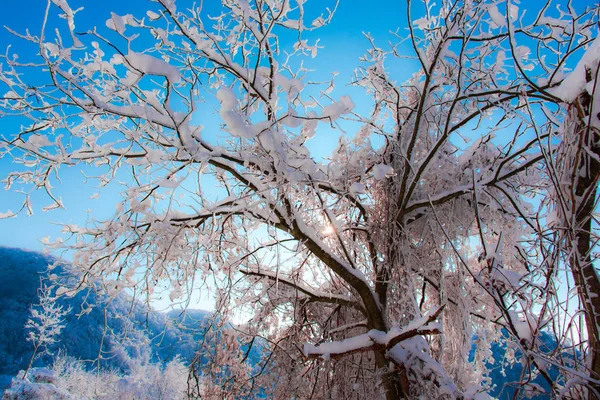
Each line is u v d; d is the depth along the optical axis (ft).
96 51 11.89
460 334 16.52
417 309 15.65
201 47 12.99
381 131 17.93
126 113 12.19
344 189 18.01
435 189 18.78
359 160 19.26
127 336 15.52
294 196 18.58
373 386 17.38
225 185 16.24
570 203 8.98
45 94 11.82
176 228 15.23
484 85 17.66
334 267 16.62
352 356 18.70
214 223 14.30
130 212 14.29
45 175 13.88
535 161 14.93
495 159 16.57
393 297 17.49
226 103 8.63
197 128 12.96
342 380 19.04
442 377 13.71
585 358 8.73
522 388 9.91
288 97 10.19
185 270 15.44
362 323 18.20
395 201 18.49
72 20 9.59
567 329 8.56
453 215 18.03
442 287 16.81
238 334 21.66
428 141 19.35
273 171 13.16
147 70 8.98
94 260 15.65
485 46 17.48
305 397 19.95
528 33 15.11
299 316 21.33
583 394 8.79
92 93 12.60
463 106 18.83
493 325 20.70
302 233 15.92
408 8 14.53
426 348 15.15
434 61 15.64
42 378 67.77
